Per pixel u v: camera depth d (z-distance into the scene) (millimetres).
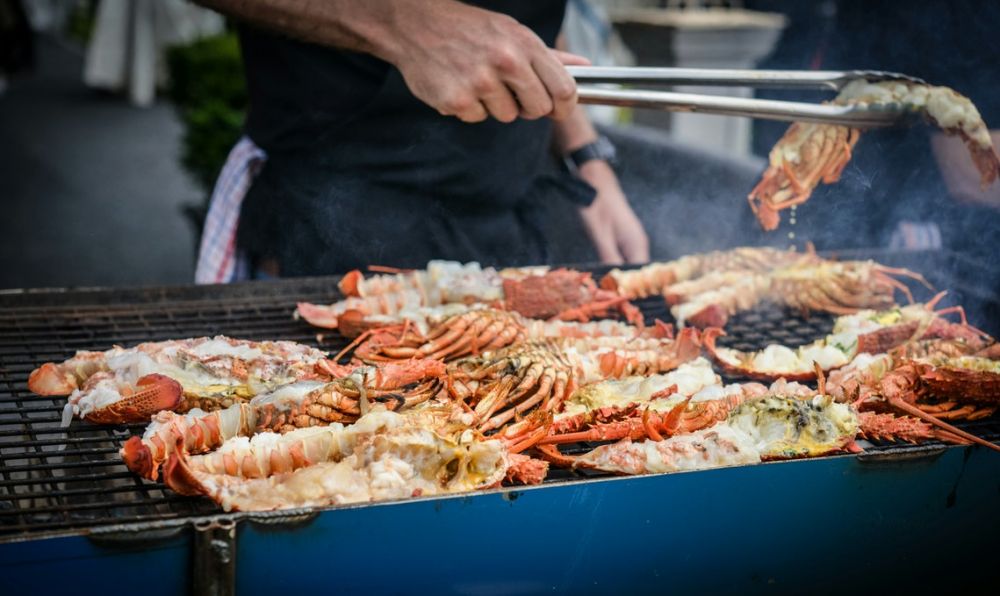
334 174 1491
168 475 949
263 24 1335
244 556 902
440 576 939
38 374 1134
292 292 1392
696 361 1222
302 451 1006
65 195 3934
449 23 1207
